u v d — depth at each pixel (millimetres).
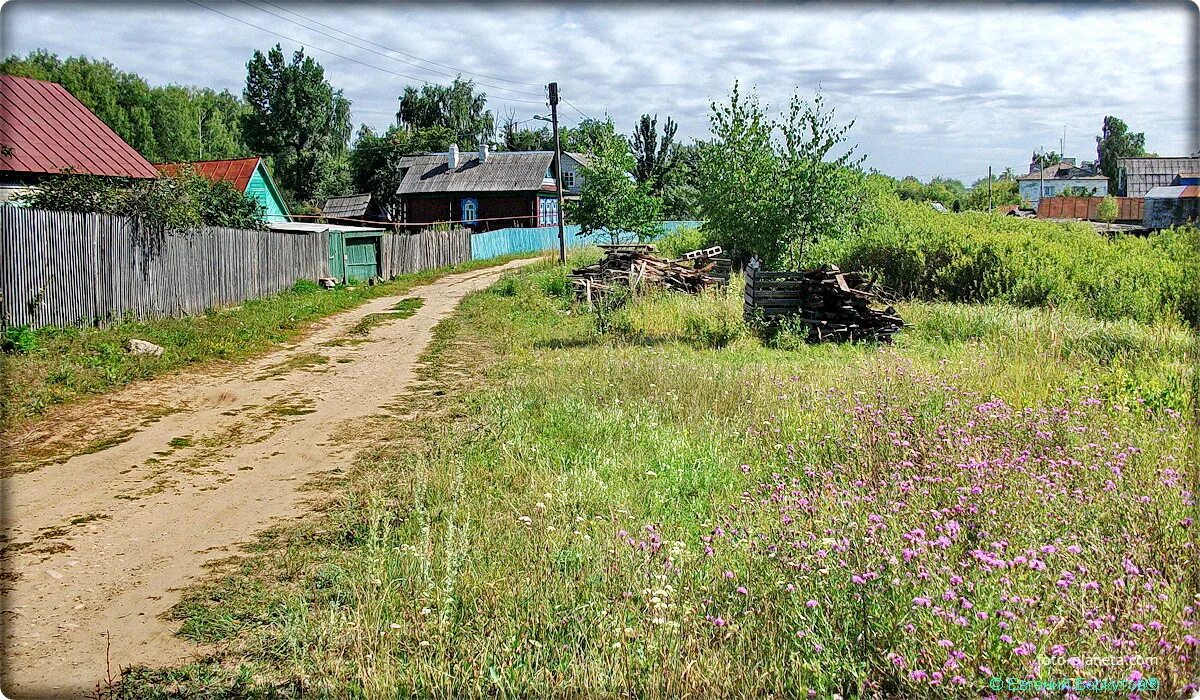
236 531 6234
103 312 15773
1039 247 21297
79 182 16828
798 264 17359
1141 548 4520
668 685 3828
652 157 56750
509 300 21875
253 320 17438
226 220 25109
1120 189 55625
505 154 58000
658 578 4656
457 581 4891
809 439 7184
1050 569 4293
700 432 7793
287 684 4152
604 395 9531
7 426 9070
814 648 3883
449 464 7262
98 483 7406
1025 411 7453
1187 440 6711
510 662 4074
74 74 52750
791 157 16859
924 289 20359
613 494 6254
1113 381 9312
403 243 33625
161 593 5230
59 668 4371
